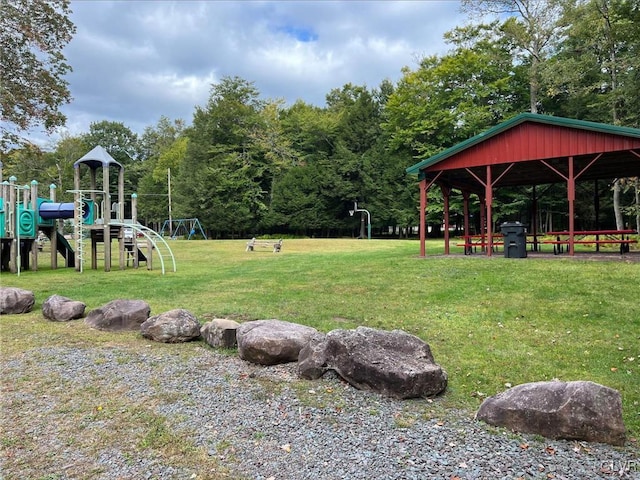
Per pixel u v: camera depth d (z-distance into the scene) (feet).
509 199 93.35
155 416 10.56
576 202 90.48
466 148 38.01
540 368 13.51
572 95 72.54
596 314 18.83
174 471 8.14
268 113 135.03
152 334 17.38
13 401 11.50
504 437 9.27
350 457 8.54
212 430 9.82
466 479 7.64
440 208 98.02
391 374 11.69
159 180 157.07
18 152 68.49
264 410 10.88
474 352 15.15
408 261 35.86
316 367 13.03
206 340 17.11
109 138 189.37
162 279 34.58
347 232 132.05
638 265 27.14
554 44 74.49
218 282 32.07
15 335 18.24
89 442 9.32
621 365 13.57
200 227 120.57
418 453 8.64
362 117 124.77
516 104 93.71
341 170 119.75
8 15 51.98
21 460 8.60
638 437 9.22
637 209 60.64
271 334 14.70
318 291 26.71
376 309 21.50
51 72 58.95
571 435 9.02
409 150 111.04
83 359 15.02
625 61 53.67
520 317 19.25
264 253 62.28
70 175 149.69
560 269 27.30
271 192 129.49
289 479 7.80
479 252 45.83
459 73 93.71
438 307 21.40
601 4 55.93
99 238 46.62
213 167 123.85
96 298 26.11
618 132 31.07
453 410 10.82
